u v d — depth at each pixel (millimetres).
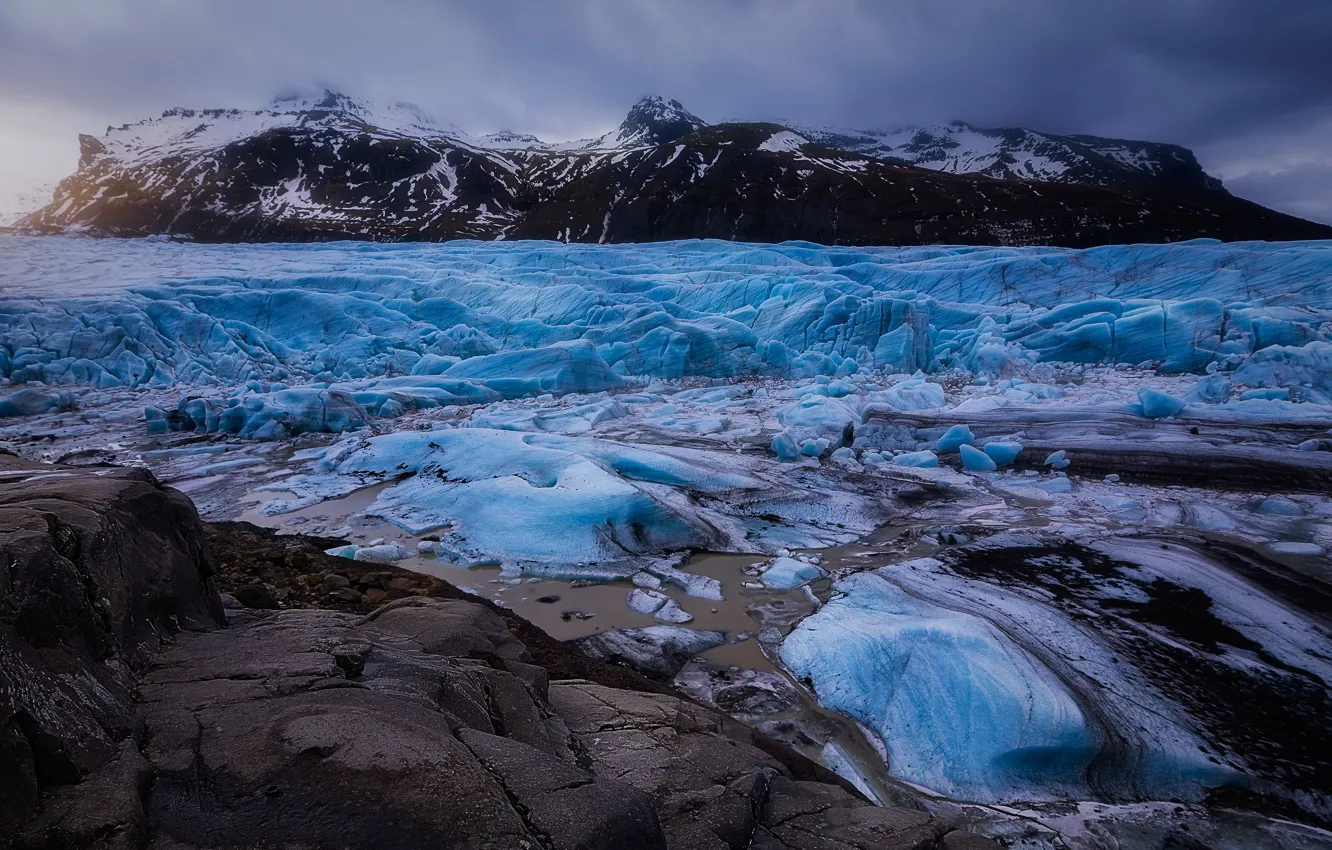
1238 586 7078
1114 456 11914
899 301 23406
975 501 10547
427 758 2162
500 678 3285
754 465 11773
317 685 2674
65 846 1746
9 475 3670
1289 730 4918
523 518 9008
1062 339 23156
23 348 19875
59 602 2367
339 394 15930
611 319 24828
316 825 1913
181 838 1879
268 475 12109
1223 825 4199
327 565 6805
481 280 29672
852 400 16609
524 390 19953
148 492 3557
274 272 30922
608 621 6875
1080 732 4723
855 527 9516
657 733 3461
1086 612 6594
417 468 11875
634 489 9164
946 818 4266
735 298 27969
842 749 4957
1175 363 20719
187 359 21406
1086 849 4016
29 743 1943
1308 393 15508
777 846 2770
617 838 2109
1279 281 24953
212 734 2266
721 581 7883
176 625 3232
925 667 5523
